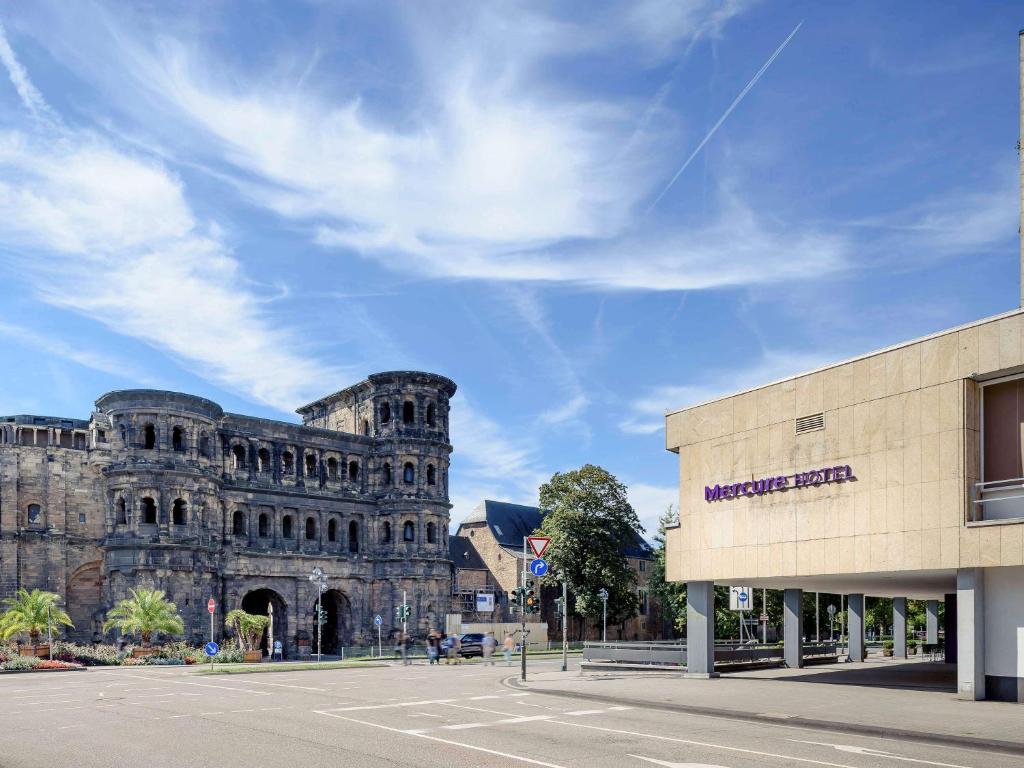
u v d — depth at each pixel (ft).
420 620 299.58
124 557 250.57
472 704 97.14
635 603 322.55
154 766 57.67
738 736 71.92
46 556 274.77
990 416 101.76
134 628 230.89
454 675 153.07
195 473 260.62
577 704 97.86
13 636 237.25
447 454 317.42
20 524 273.54
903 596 218.18
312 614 289.12
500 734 71.82
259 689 122.21
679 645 171.12
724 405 134.62
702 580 136.87
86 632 281.33
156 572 250.78
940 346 104.22
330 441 303.07
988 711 87.10
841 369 116.06
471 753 62.13
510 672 159.53
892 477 107.96
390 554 303.68
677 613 327.88
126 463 254.06
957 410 101.76
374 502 309.01
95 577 285.84
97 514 287.28
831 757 61.62
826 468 116.47
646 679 132.57
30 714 90.43
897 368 108.78
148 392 257.75
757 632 350.23
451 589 354.54
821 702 95.55
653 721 81.71
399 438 309.01
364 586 302.66
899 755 63.00
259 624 246.27
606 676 141.49
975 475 101.19
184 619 253.44
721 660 150.61
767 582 144.97
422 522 305.73
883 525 108.37
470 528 392.06
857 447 112.78
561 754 61.87
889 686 118.21
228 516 275.18
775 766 57.67
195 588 257.34
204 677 156.15
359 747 64.90
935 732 71.82
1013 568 98.22
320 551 294.87
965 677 99.04
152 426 262.88
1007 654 97.96
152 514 261.85
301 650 283.18
